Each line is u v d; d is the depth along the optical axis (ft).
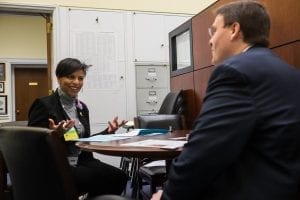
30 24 21.76
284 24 5.25
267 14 3.75
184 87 10.03
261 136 3.05
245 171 3.05
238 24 3.66
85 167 6.39
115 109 13.62
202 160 2.99
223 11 3.84
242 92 3.07
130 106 13.80
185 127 9.20
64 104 6.77
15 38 21.42
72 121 5.43
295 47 5.01
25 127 3.46
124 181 6.72
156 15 14.34
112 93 13.61
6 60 21.13
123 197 4.73
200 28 8.82
